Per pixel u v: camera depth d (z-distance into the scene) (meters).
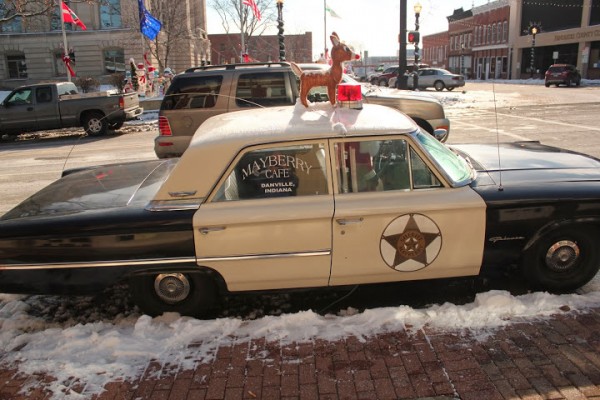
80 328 3.81
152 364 3.28
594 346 3.25
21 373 3.26
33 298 4.59
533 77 47.69
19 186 9.31
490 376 3.02
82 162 11.48
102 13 41.12
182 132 8.25
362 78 47.00
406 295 4.30
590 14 42.28
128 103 17.33
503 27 53.84
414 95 8.90
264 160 3.72
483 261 3.86
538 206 3.75
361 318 3.67
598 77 42.56
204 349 3.41
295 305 4.26
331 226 3.66
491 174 4.13
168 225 3.66
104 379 3.15
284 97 8.17
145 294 3.91
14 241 3.73
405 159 3.78
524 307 3.69
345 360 3.23
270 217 3.62
